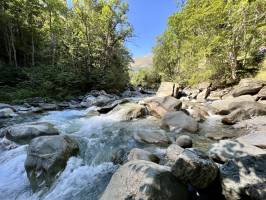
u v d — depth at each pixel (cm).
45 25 2841
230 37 1655
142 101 1085
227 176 365
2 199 459
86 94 1977
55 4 2542
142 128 804
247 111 909
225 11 1702
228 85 1700
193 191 370
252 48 1677
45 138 561
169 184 347
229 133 715
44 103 1426
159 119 940
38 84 1795
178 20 2342
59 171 500
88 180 483
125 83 2862
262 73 1625
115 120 932
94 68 2531
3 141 674
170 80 2986
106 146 632
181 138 615
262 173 347
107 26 2548
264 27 1591
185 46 2191
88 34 2570
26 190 482
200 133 745
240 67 1805
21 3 2522
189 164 360
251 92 1264
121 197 326
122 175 359
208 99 1468
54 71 2006
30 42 2898
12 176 526
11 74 1955
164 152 573
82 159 556
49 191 468
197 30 1977
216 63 1788
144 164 372
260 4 1567
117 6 2531
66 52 2666
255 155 389
